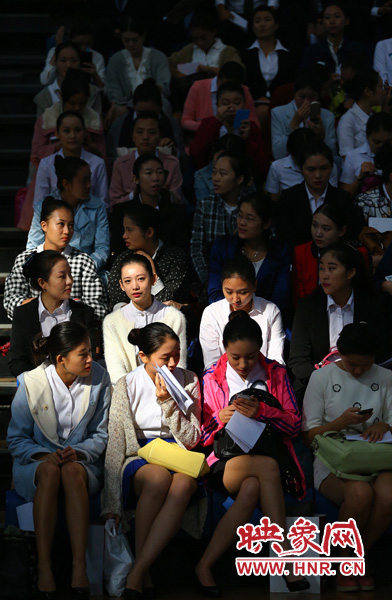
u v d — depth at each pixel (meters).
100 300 10.16
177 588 8.02
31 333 9.28
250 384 8.38
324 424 8.42
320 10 16.72
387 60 15.12
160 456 7.78
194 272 11.15
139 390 8.20
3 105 15.28
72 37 15.34
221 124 12.88
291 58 15.05
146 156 11.39
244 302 9.04
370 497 7.78
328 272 9.11
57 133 12.33
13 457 8.65
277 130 13.20
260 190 12.45
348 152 12.24
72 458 7.78
